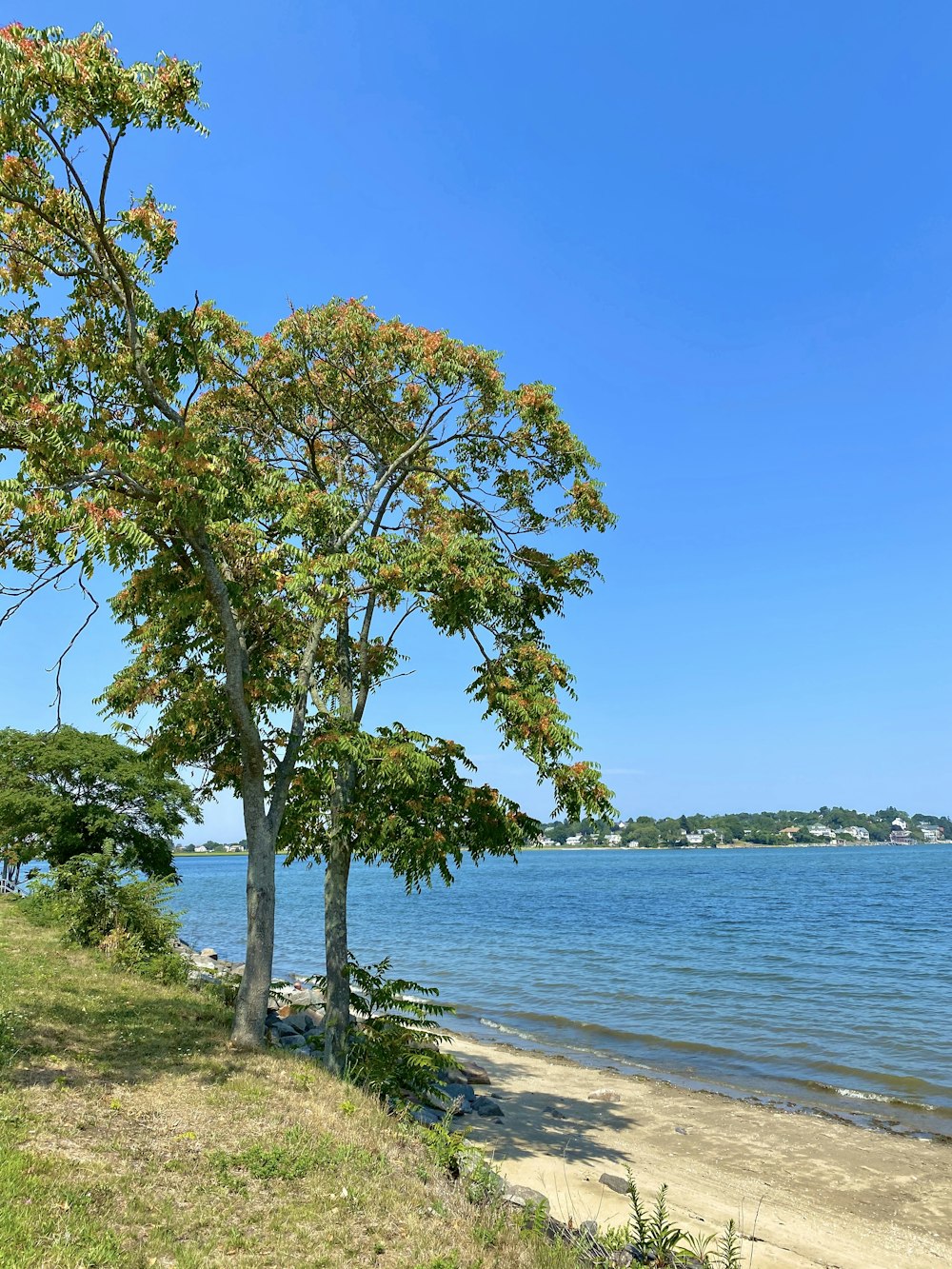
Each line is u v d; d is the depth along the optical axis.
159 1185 7.06
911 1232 11.19
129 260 11.08
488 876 138.38
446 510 16.09
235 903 76.50
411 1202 7.61
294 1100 9.70
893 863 161.50
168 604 11.92
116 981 15.16
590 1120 15.70
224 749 13.59
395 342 15.46
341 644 14.89
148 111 9.62
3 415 9.64
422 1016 13.15
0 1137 7.25
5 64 8.89
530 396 14.78
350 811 12.90
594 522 15.25
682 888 91.06
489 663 13.95
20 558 10.35
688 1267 7.75
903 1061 19.56
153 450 9.99
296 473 16.00
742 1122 15.75
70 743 26.17
